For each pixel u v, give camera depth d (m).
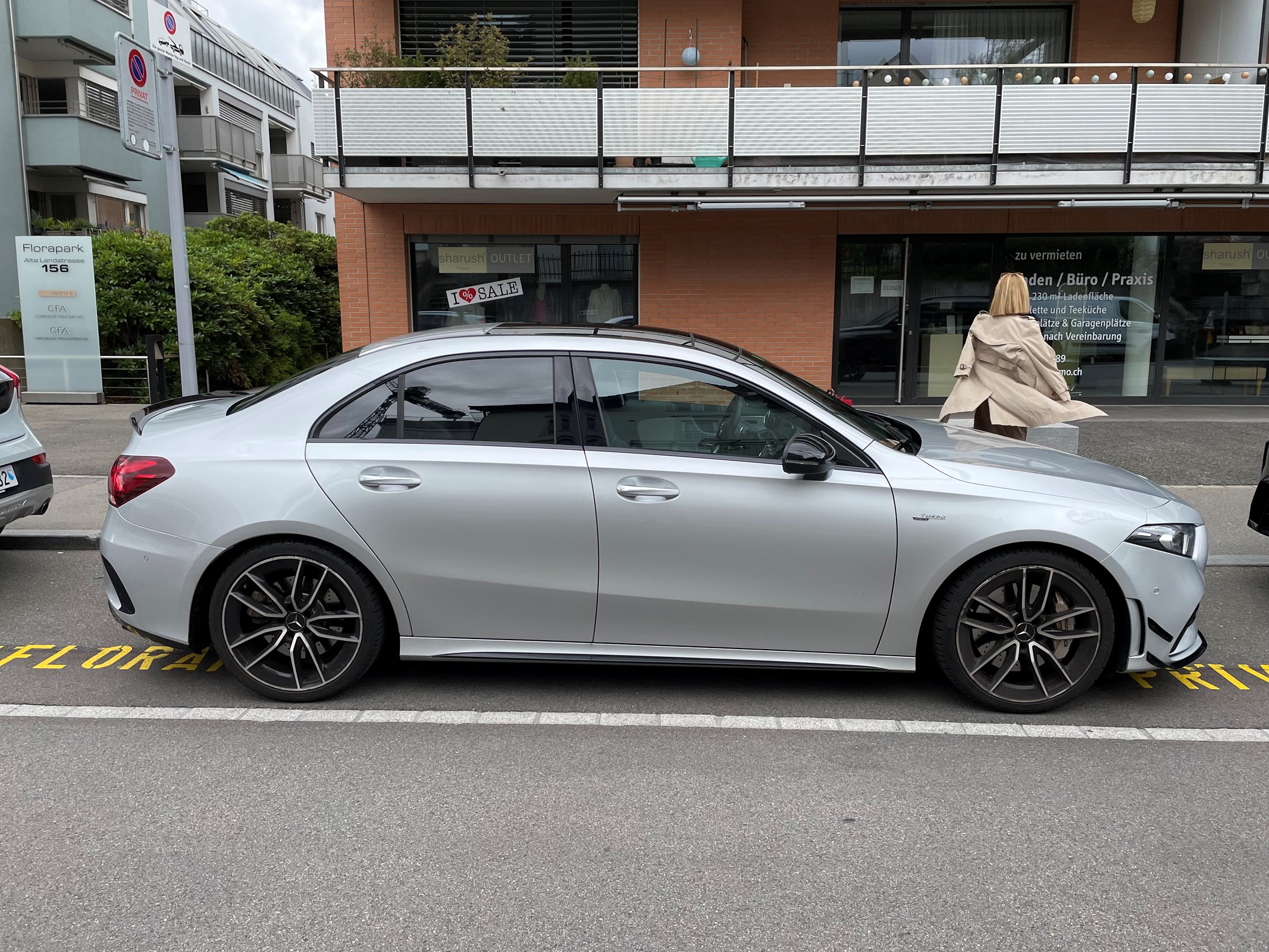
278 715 3.85
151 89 6.99
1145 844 2.92
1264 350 12.86
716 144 10.95
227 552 3.80
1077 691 3.80
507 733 3.70
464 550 3.75
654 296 12.44
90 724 3.75
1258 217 12.48
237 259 17.05
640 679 4.27
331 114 10.92
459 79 11.20
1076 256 12.62
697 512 3.69
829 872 2.76
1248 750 3.58
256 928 2.49
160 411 4.41
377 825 3.01
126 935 2.46
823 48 12.69
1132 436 10.14
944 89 10.78
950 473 3.75
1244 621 5.02
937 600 3.82
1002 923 2.52
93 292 12.80
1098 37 12.70
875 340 12.74
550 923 2.51
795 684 4.22
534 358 3.84
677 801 3.17
